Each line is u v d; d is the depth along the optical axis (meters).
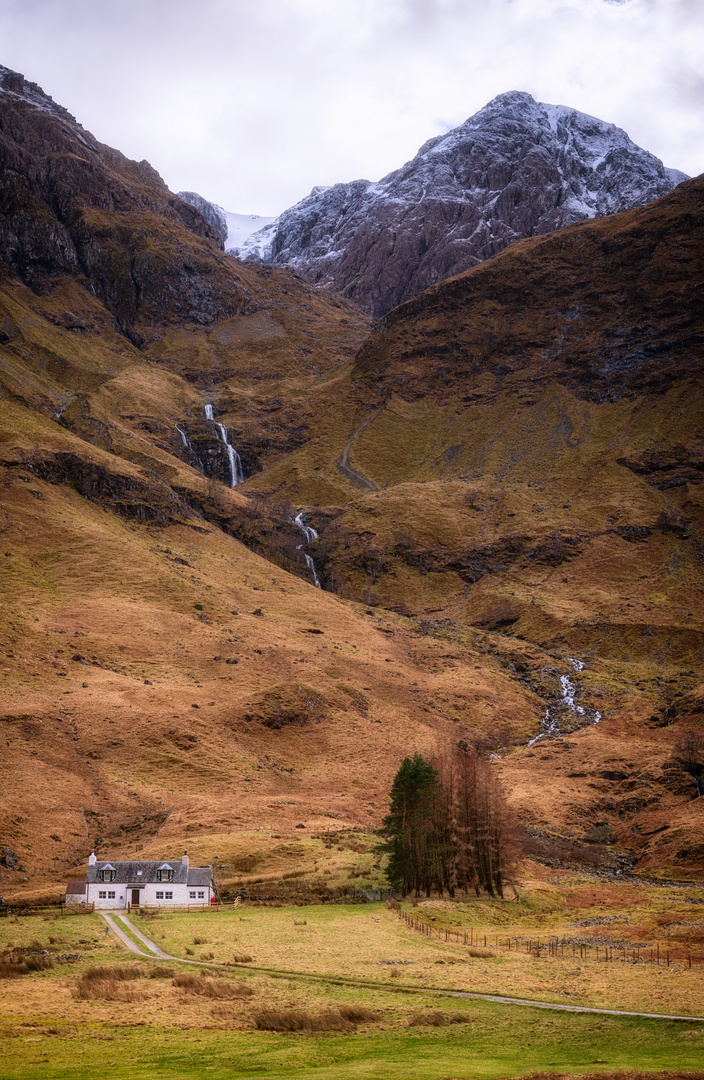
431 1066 43.34
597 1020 53.97
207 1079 40.38
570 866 155.38
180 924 92.19
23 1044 46.50
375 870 122.75
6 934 86.88
